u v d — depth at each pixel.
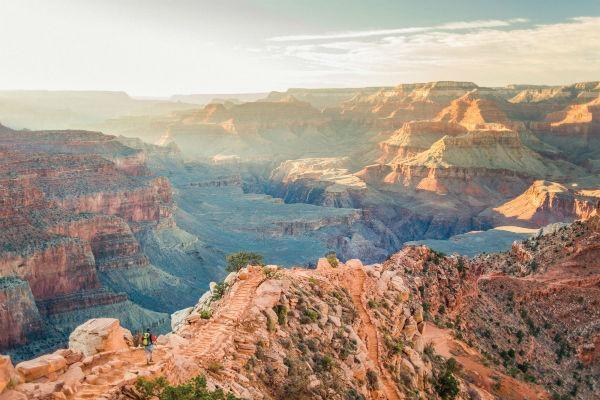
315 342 48.03
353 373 48.69
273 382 40.88
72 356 30.09
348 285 64.31
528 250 131.00
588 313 105.62
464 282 102.44
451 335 84.75
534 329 103.19
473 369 76.69
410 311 70.69
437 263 101.25
